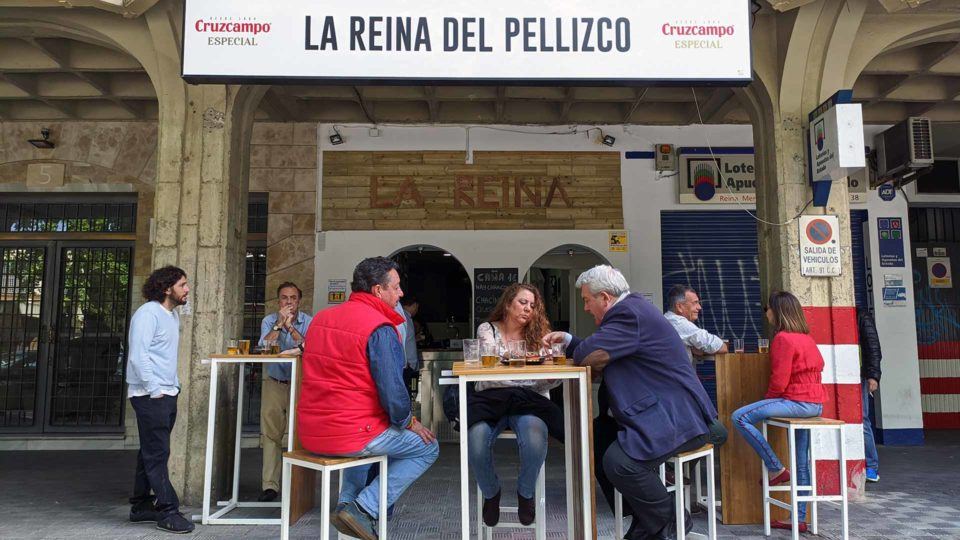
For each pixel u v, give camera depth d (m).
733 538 4.24
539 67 4.34
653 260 8.34
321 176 8.28
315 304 8.12
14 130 8.31
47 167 8.25
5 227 8.55
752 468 4.59
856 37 5.50
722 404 4.66
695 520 4.68
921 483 5.89
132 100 7.75
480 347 3.82
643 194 8.41
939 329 9.51
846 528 4.08
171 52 5.22
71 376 8.36
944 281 9.54
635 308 3.16
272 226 8.20
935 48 6.54
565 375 3.00
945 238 9.59
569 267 9.42
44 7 5.22
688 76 4.34
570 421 3.38
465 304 11.57
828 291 5.29
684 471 5.04
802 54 5.35
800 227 5.30
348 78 4.30
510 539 4.18
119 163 8.26
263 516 4.71
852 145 4.83
